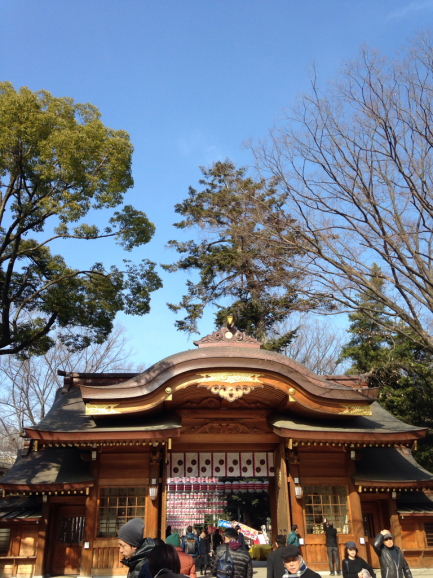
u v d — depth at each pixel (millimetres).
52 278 18594
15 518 15234
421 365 26266
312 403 16016
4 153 14977
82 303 17656
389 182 13977
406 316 13508
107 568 14711
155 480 15539
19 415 35531
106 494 15609
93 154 16047
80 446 15461
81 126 16203
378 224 13641
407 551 16359
